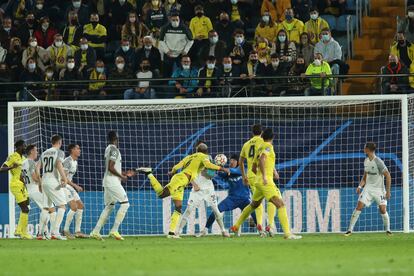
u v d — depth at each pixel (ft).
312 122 250.37
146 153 254.68
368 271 116.88
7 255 156.35
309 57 281.54
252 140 211.41
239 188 226.58
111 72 280.10
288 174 249.75
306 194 249.34
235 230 218.59
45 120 256.73
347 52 295.48
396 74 246.06
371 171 224.12
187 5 302.04
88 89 278.26
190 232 246.68
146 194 251.60
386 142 249.34
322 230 248.93
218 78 246.68
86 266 130.41
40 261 141.90
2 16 310.86
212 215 230.48
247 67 273.75
